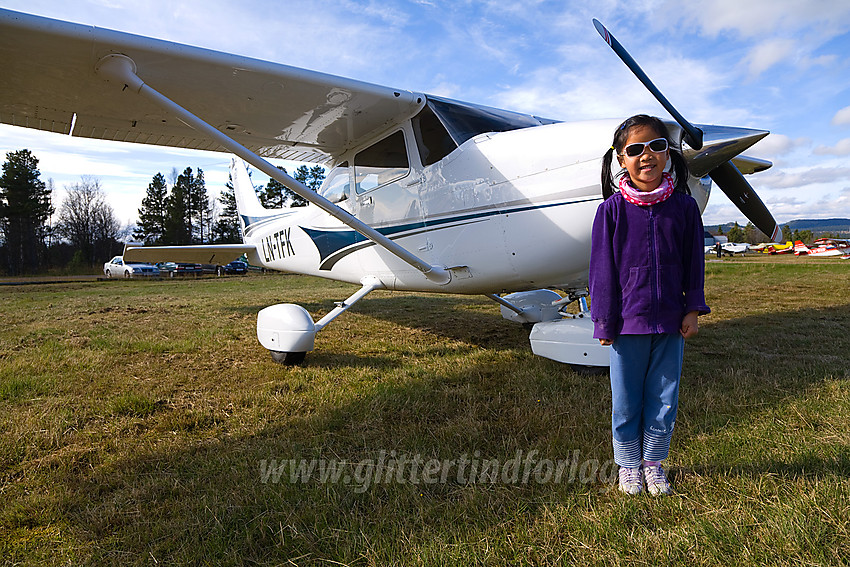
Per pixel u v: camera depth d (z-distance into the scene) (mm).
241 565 1233
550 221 2762
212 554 1273
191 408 2525
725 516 1336
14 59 2660
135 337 4578
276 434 2141
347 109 3453
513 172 2916
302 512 1449
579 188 2654
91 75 2865
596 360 2791
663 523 1337
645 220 1477
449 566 1185
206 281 16656
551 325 3072
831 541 1203
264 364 3441
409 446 1919
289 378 3029
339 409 2381
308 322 3357
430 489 1581
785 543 1202
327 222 4695
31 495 1622
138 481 1720
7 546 1359
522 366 3186
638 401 1530
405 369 3191
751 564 1145
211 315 6332
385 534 1332
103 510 1517
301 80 3035
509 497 1504
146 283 15688
